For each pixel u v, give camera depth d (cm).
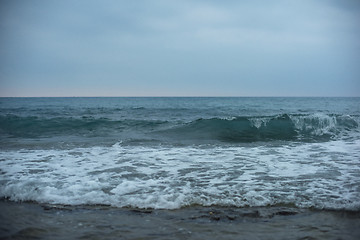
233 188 458
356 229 312
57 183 479
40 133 1185
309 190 445
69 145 878
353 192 434
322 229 312
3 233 298
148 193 432
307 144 923
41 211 362
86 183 482
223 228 314
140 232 303
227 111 2450
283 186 468
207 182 493
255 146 884
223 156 723
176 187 464
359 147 855
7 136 1113
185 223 327
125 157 706
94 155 729
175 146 877
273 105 3769
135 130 1242
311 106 3378
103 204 388
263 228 314
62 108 3031
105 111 2467
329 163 639
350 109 2686
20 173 546
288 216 349
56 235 295
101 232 302
